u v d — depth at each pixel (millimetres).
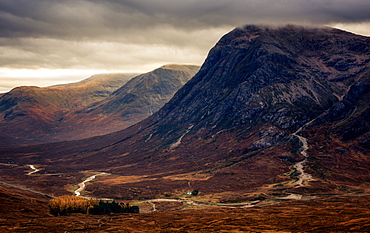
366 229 151000
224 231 168000
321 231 156250
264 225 176750
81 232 176750
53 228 182000
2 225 181625
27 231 172375
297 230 162000
